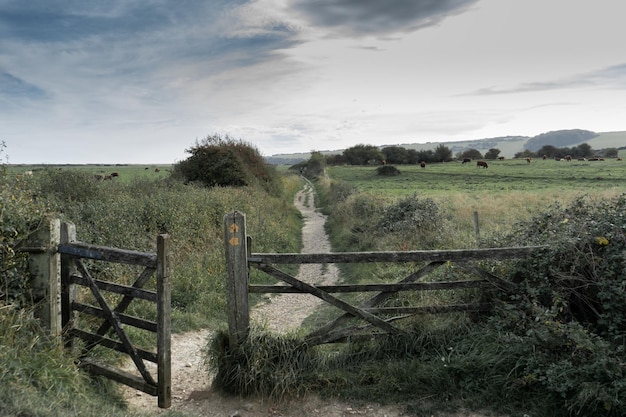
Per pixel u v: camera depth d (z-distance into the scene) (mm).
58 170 15000
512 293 5371
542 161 85750
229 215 4973
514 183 41062
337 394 4738
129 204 12852
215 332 5328
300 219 27391
